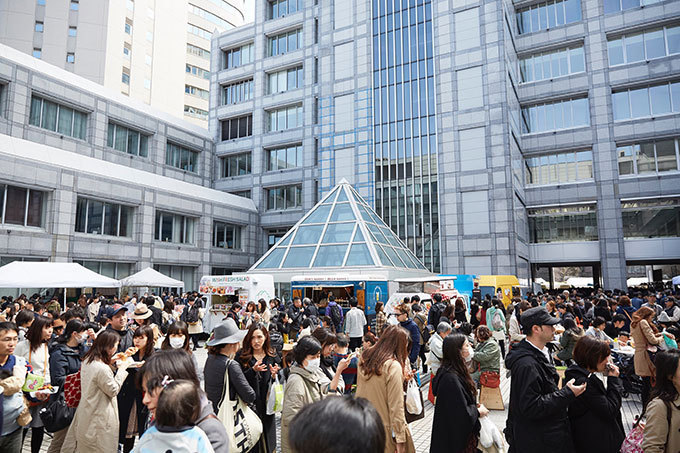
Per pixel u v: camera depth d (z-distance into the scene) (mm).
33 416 5285
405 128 34938
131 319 12062
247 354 4926
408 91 35156
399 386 3848
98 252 25938
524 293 30828
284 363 6375
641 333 7184
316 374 4395
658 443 3250
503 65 31484
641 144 31531
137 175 29266
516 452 3559
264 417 4992
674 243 29797
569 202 33125
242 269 39031
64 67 47281
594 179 32469
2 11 44938
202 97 73812
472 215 31594
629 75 31656
